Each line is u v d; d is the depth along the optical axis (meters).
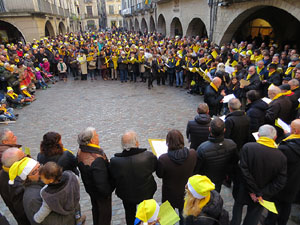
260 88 6.89
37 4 20.66
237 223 2.97
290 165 2.83
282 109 4.13
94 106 9.00
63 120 7.71
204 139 3.68
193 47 12.55
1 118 7.63
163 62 11.73
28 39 20.67
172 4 21.14
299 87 4.97
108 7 64.75
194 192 1.80
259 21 18.19
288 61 7.92
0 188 2.61
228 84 7.27
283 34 16.22
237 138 3.71
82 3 59.56
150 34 24.86
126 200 2.78
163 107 8.66
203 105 3.83
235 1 11.76
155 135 6.46
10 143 3.23
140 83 12.57
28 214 2.27
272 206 2.61
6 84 9.95
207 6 15.08
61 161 2.88
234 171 3.16
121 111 8.38
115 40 21.23
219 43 13.98
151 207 1.87
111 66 13.10
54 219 2.23
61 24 33.00
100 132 6.75
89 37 27.03
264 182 2.66
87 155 2.75
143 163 2.64
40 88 11.89
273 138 2.66
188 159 2.77
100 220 2.95
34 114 8.34
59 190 2.14
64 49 15.70
